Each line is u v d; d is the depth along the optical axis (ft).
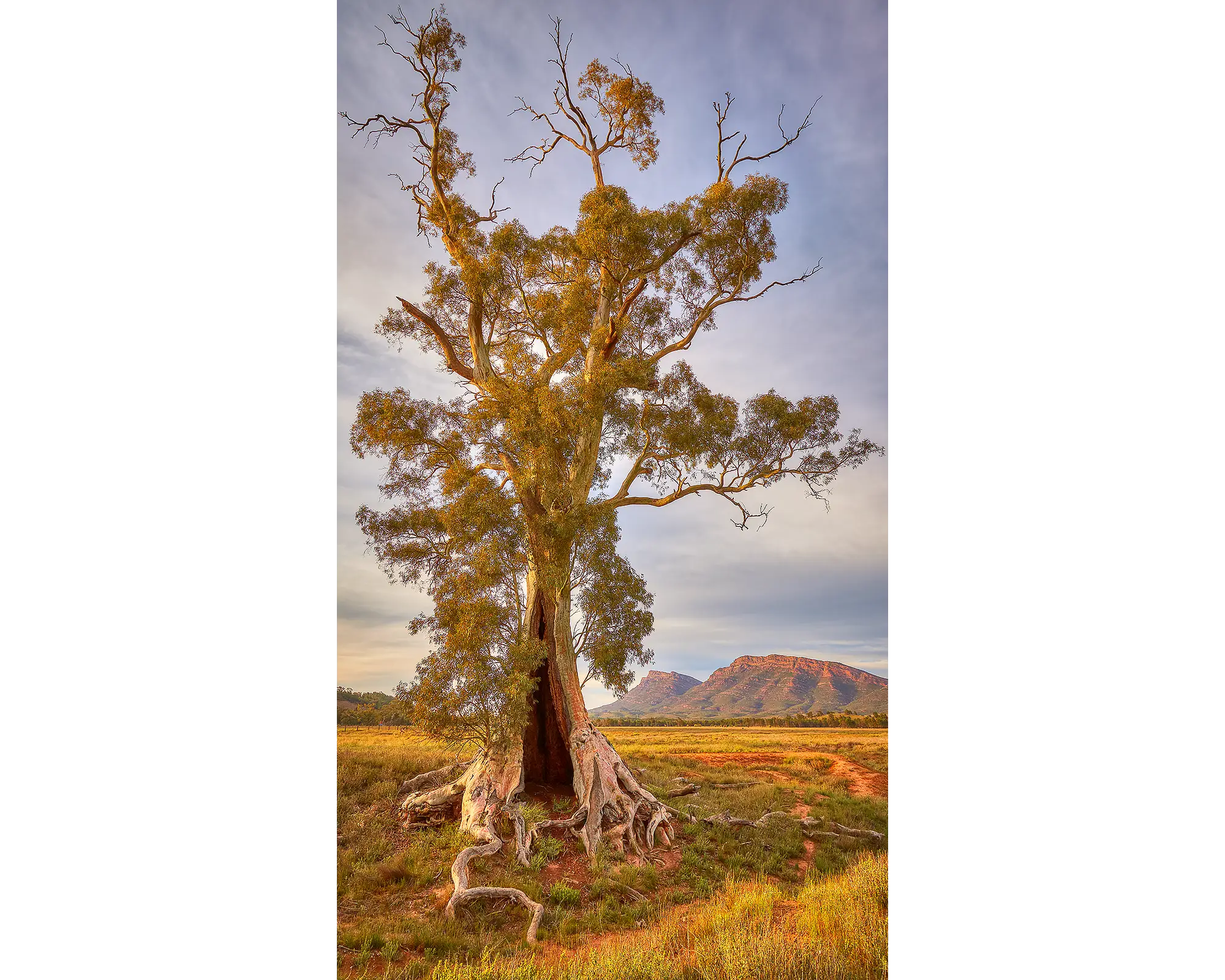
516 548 34.37
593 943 28.50
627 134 40.24
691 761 40.57
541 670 37.78
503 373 39.22
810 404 38.47
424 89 39.11
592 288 40.37
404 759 39.81
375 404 35.76
